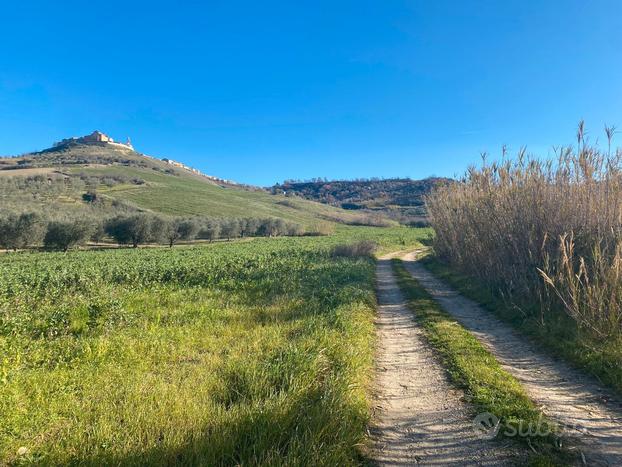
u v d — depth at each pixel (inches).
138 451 146.6
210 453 145.7
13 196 2436.0
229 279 630.5
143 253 1349.7
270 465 137.3
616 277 286.5
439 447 162.7
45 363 250.1
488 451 157.6
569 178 427.2
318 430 160.1
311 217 3971.5
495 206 528.1
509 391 214.7
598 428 176.1
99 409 184.1
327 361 247.1
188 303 456.8
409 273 831.7
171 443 151.1
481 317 425.1
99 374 234.5
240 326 355.3
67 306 385.1
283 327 346.3
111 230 1934.1
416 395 219.0
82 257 1189.7
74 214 2050.9
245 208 3727.9
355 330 330.0
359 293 491.8
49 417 175.9
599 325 281.7
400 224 3358.8
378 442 168.7
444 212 871.1
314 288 546.3
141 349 283.1
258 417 168.4
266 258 936.3
